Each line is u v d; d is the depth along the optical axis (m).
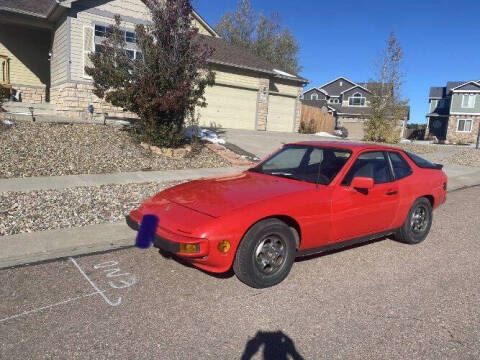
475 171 14.39
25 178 8.09
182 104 10.88
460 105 47.22
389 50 23.25
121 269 4.36
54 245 4.93
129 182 8.50
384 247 5.49
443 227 6.68
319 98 57.88
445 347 3.10
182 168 10.49
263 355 2.93
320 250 4.54
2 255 4.53
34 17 15.98
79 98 15.34
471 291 4.12
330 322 3.41
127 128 12.35
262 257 3.95
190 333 3.17
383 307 3.71
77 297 3.70
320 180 4.64
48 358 2.81
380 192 4.93
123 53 10.88
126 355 2.87
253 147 14.64
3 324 3.21
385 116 23.33
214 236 3.65
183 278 4.18
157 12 10.67
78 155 9.93
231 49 22.00
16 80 17.39
